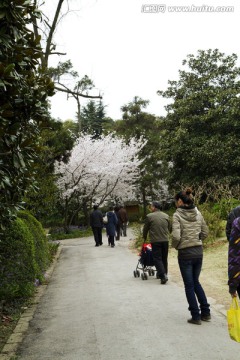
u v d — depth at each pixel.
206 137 31.19
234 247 3.93
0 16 4.68
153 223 9.32
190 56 34.78
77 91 19.89
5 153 4.81
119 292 8.41
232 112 30.05
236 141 29.97
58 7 15.22
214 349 4.70
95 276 10.83
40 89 5.59
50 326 6.22
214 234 15.27
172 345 4.93
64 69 18.86
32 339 5.62
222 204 18.59
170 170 36.00
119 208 25.91
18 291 8.07
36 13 5.60
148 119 46.00
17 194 5.73
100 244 20.33
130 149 33.28
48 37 15.34
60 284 10.00
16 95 5.03
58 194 27.77
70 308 7.32
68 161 28.08
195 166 31.41
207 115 31.12
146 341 5.14
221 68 33.50
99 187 32.34
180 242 5.91
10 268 7.94
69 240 26.38
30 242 8.42
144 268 9.94
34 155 5.70
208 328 5.54
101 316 6.55
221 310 6.46
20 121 5.34
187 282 5.84
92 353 4.86
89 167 29.02
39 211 17.77
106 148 30.77
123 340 5.26
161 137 36.34
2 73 4.40
